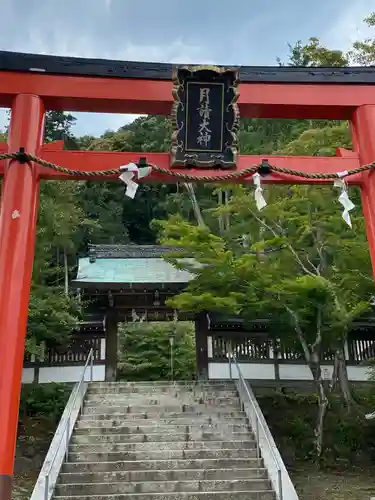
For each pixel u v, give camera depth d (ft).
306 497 31.65
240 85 22.09
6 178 19.76
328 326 40.06
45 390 45.85
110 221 103.45
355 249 37.01
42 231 48.85
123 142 114.11
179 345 64.23
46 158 20.72
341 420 42.27
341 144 40.98
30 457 38.45
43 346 47.47
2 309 17.58
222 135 20.81
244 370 49.34
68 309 48.44
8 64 21.22
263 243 37.32
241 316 49.29
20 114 20.70
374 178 21.12
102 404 40.75
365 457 39.60
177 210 96.78
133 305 50.21
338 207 39.65
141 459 32.17
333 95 22.38
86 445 33.22
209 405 40.47
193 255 42.32
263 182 21.21
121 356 63.62
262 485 29.01
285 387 48.85
